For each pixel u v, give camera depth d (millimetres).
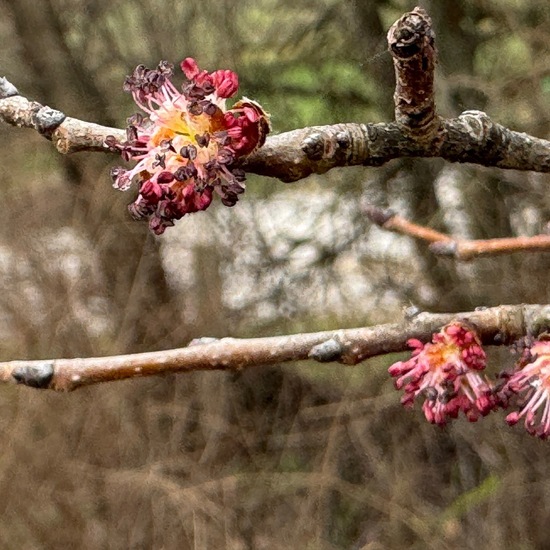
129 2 8039
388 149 1447
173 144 1291
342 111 7941
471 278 6977
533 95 6602
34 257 7301
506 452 6727
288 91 7941
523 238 2143
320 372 7570
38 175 7750
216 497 6766
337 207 7906
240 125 1313
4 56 8359
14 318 7199
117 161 7559
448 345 1585
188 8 7895
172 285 7727
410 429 7113
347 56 7730
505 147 1490
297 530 6836
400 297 7578
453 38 6969
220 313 7730
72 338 7293
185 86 1302
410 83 1397
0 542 6594
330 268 7941
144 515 6602
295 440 7324
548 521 6457
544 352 1535
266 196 8016
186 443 7152
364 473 7215
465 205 7109
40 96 8344
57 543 6594
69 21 8250
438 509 6914
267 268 7980
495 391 1561
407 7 7199
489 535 6512
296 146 1424
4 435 6621
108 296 7520
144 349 7555
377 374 7359
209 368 1659
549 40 6516
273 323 7961
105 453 6754
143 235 7566
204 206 1300
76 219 7551
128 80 1314
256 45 7891
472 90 6918
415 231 2230
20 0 8180
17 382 1657
